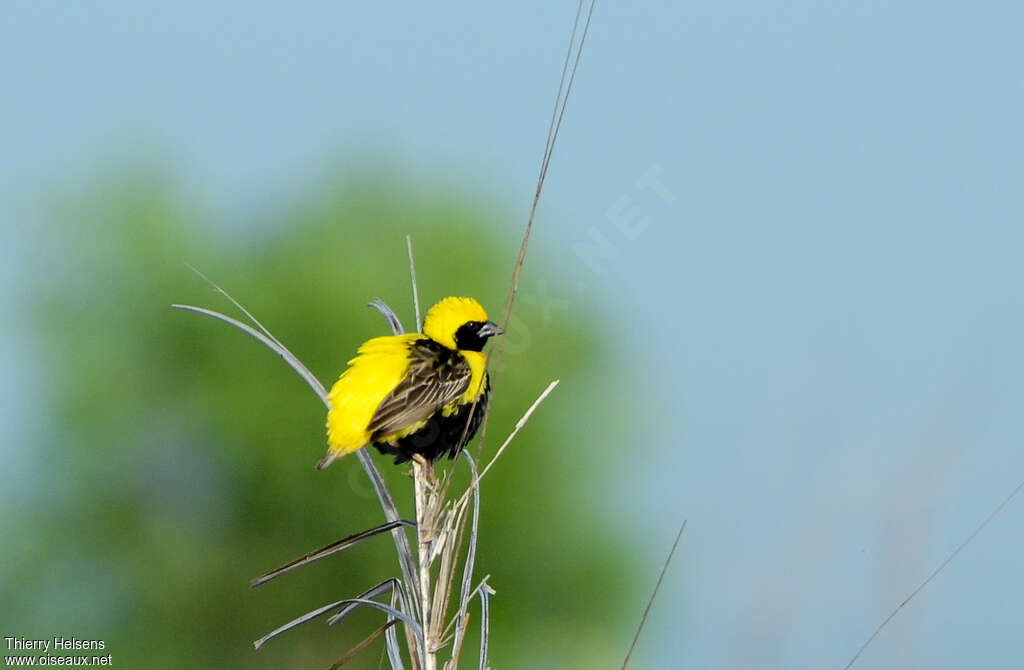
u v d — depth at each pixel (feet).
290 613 51.06
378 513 50.14
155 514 52.54
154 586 51.47
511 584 49.75
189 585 51.26
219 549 51.78
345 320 51.13
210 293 52.11
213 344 51.78
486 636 14.34
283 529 51.75
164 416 52.47
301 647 51.47
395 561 49.96
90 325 52.80
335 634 50.93
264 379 51.37
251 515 51.70
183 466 52.19
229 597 51.75
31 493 52.34
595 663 50.14
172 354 52.34
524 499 50.21
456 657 14.20
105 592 52.49
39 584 51.88
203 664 52.08
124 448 52.31
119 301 52.70
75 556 52.31
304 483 50.49
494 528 49.85
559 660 50.67
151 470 52.06
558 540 50.47
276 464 50.44
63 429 52.29
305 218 53.88
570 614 50.90
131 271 52.37
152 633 51.98
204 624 52.06
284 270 52.85
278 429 50.65
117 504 51.83
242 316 51.78
